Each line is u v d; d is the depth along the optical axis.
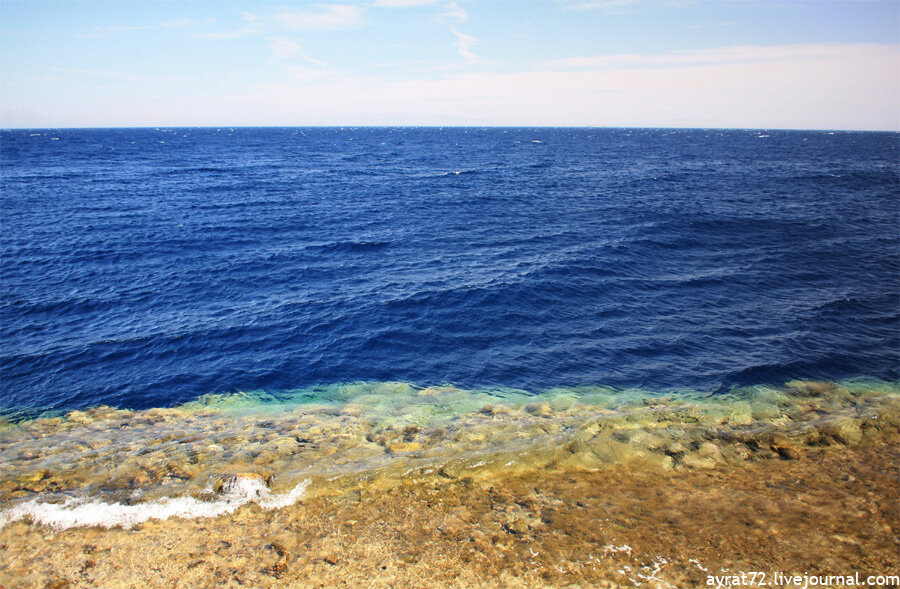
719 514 5.27
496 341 12.18
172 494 5.95
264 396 9.83
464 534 5.07
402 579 4.46
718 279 16.53
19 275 17.42
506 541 4.93
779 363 10.70
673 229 23.52
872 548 4.64
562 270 17.27
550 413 8.69
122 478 6.40
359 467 6.53
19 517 5.51
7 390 10.08
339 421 8.47
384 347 11.92
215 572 4.62
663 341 11.98
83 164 58.81
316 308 14.34
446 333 12.64
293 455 7.00
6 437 8.13
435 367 10.95
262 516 5.48
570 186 40.41
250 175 49.22
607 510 5.42
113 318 13.80
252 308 14.44
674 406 8.89
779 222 24.88
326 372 10.80
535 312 13.89
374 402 9.40
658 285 16.00
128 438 7.98
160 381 10.45
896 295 14.96
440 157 78.31
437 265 18.45
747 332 12.43
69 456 7.23
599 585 4.31
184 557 4.83
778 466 6.38
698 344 11.80
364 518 5.39
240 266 18.56
